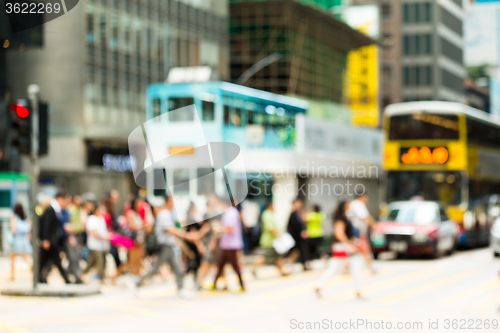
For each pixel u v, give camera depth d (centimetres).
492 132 3130
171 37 4391
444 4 9000
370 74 6212
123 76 4056
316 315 1105
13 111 1347
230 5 5200
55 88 3794
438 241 2398
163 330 973
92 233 1628
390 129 2741
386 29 8631
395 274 1892
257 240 2459
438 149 2683
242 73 5191
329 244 2603
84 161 3788
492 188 3114
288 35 5181
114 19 3984
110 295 1430
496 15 11619
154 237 1398
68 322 1057
